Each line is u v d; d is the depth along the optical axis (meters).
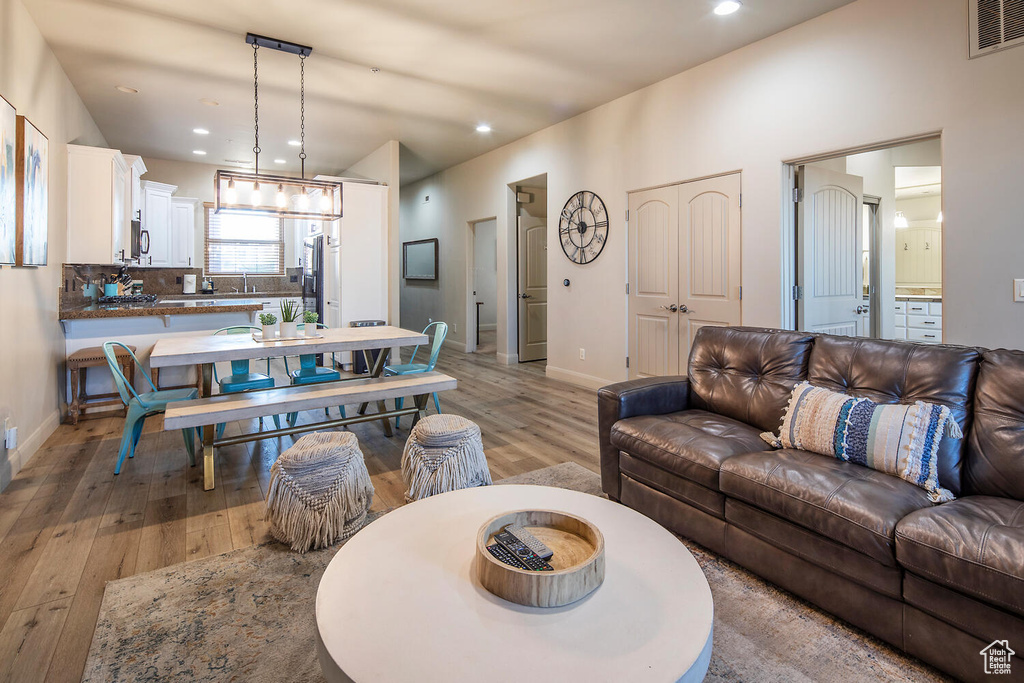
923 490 1.71
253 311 4.68
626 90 4.60
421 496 2.46
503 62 3.98
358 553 1.39
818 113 3.34
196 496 2.71
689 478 2.12
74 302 4.35
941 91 2.81
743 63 3.75
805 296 3.66
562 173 5.54
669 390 2.75
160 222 6.52
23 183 2.97
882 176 4.69
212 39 3.58
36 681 1.46
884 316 4.71
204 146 6.38
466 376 6.02
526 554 1.27
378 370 4.00
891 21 2.99
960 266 2.78
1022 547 1.28
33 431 3.30
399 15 3.27
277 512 2.18
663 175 4.40
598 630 1.08
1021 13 2.53
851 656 1.56
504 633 1.08
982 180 2.70
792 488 1.75
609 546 1.43
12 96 2.91
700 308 4.21
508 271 6.73
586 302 5.34
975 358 1.95
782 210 3.60
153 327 4.37
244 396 3.09
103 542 2.23
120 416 4.18
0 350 2.72
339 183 4.00
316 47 3.70
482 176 6.97
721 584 1.93
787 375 2.48
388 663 0.99
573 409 4.53
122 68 4.05
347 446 2.30
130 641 1.62
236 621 1.73
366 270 6.08
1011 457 1.73
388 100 4.80
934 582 1.42
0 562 2.07
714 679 1.47
